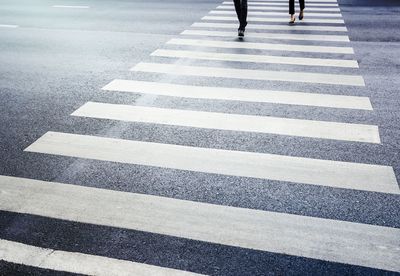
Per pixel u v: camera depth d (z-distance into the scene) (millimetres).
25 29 9258
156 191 3391
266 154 3895
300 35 7984
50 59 7051
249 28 8656
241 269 2568
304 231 2879
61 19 10164
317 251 2689
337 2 11242
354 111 4719
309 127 4391
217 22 9312
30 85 5875
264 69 6188
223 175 3590
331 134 4227
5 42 8234
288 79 5758
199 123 4562
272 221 2994
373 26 8445
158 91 5473
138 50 7352
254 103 5020
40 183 3541
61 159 3916
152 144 4145
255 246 2756
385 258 2605
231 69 6227
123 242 2836
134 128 4492
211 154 3926
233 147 4043
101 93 5461
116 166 3775
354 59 6500
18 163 3865
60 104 5168
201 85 5633
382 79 5633
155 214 3107
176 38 8086
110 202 3262
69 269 2615
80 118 4758
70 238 2893
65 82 5930
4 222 3068
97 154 3986
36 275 2578
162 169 3711
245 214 3080
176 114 4793
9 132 4484
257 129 4387
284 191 3342
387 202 3152
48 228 2996
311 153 3885
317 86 5484
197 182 3500
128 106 5035
